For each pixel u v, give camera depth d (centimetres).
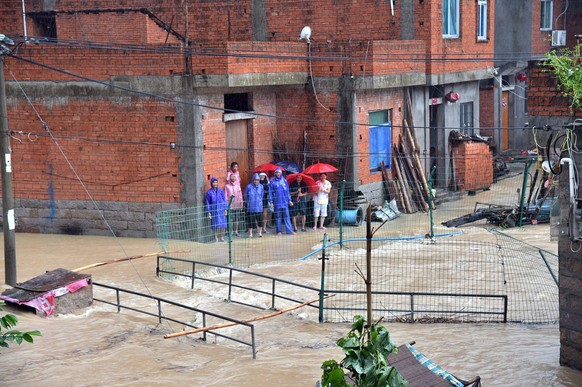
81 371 1358
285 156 2830
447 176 3244
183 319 1670
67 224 2545
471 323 1627
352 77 2731
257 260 2194
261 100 2777
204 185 2458
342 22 3145
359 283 1912
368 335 941
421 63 3036
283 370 1370
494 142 3766
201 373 1358
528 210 2605
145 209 2477
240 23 3250
